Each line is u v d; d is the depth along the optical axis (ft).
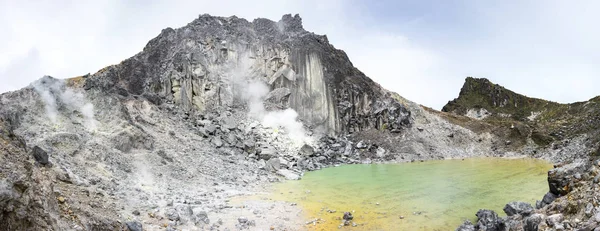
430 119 177.47
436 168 111.34
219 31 162.40
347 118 159.94
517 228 39.68
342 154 136.05
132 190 55.01
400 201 65.82
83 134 66.28
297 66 158.30
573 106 195.62
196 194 64.18
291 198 68.54
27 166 31.78
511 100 253.65
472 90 278.05
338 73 171.12
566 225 31.89
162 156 77.82
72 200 36.63
